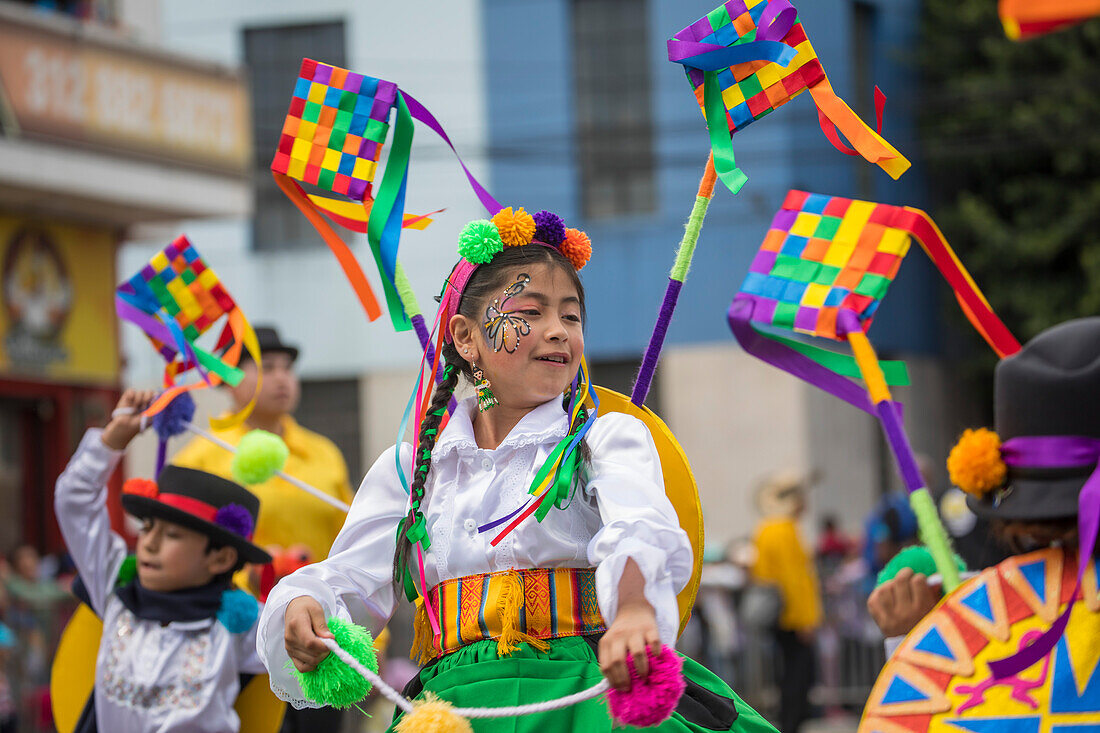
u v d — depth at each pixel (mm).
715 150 5008
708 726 4762
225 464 9344
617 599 4285
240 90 22891
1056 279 30062
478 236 4973
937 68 30453
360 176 5789
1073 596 4211
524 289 4934
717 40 5133
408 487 5164
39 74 20016
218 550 7051
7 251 21078
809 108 27641
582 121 28344
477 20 28328
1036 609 4320
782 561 16219
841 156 28125
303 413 28438
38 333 21500
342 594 5102
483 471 4980
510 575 4832
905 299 29688
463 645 4891
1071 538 4320
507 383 4941
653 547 4375
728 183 4941
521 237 5004
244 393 9344
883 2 29859
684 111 28094
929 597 4973
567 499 4832
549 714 4641
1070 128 29172
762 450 27047
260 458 6840
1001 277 30266
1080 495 4180
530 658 4746
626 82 28344
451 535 4938
